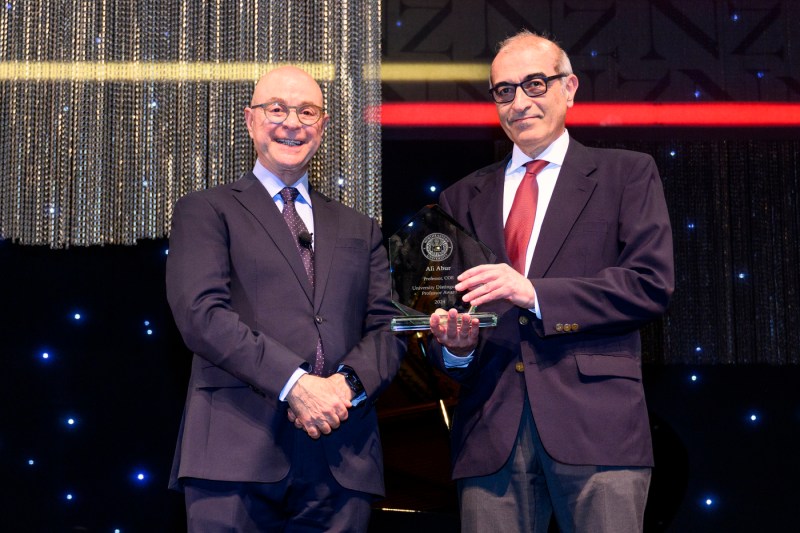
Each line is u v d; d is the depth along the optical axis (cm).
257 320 239
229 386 236
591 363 234
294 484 235
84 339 383
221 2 365
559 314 230
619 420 230
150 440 380
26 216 357
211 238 244
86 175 359
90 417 380
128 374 383
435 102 409
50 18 363
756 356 396
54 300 384
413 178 404
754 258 400
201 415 234
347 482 236
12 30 362
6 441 376
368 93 361
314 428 226
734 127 408
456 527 360
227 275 242
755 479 393
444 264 245
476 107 409
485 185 266
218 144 360
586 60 414
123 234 359
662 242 239
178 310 234
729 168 405
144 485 377
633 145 407
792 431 396
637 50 414
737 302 398
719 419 397
